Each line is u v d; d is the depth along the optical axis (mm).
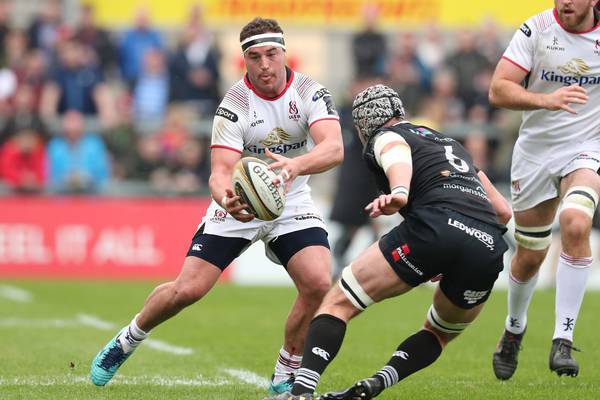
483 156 60750
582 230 25094
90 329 38031
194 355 31609
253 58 22953
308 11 71875
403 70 62906
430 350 21859
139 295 50156
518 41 26438
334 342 20781
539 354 32156
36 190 60875
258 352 32375
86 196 60594
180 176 60875
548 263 56812
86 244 59688
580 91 25016
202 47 64188
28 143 60875
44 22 67875
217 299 49469
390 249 20781
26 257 59719
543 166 27125
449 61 64125
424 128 22297
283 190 21641
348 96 54156
